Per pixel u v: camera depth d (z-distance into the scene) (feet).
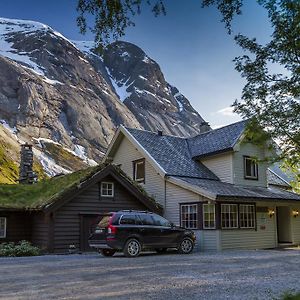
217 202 67.62
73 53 574.97
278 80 29.53
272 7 24.80
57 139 370.12
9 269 39.73
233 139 77.87
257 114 31.71
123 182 71.10
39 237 65.10
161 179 77.66
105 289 28.78
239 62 30.07
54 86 442.91
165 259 49.62
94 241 55.06
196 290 28.50
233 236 69.21
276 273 36.96
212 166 81.05
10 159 260.62
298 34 25.95
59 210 64.23
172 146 86.58
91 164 356.59
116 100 532.32
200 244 68.54
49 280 32.73
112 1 20.67
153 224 57.11
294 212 82.58
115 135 88.48
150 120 562.66
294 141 31.35
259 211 74.90
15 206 64.49
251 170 79.82
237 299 25.55
